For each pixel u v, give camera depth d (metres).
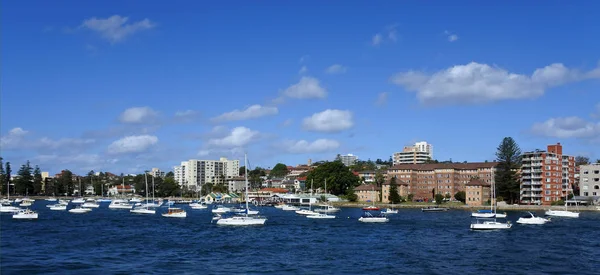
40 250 100.12
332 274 79.31
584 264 88.44
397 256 95.62
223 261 89.75
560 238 125.06
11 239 116.50
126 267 83.44
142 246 107.12
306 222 173.38
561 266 86.50
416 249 104.69
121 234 129.38
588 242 117.12
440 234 133.88
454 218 194.62
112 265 85.06
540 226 158.75
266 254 97.50
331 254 97.75
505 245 111.38
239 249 103.88
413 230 144.62
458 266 86.00
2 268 81.69
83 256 93.56
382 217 176.12
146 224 161.62
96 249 102.25
